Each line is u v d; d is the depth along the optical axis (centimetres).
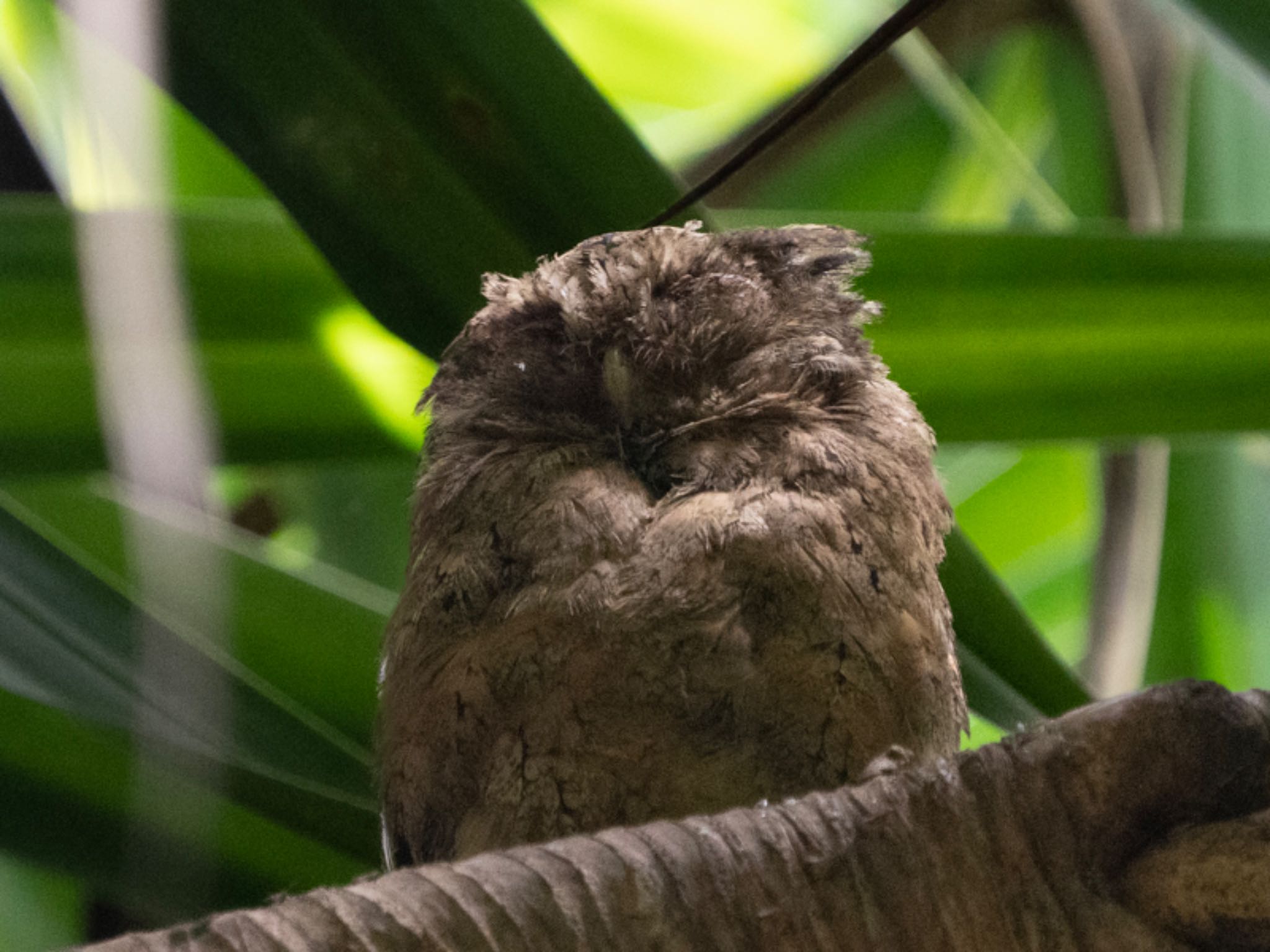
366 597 288
